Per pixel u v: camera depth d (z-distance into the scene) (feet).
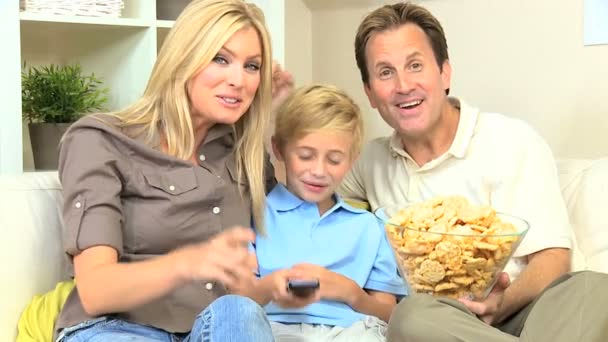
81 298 4.29
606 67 6.68
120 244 4.54
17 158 6.35
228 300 4.25
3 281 4.99
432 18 5.70
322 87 5.60
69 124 6.82
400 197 5.94
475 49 7.72
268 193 5.82
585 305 4.37
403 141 5.92
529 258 5.43
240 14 5.06
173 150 5.05
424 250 4.15
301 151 5.44
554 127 7.13
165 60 5.01
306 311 5.29
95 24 6.89
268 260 5.42
